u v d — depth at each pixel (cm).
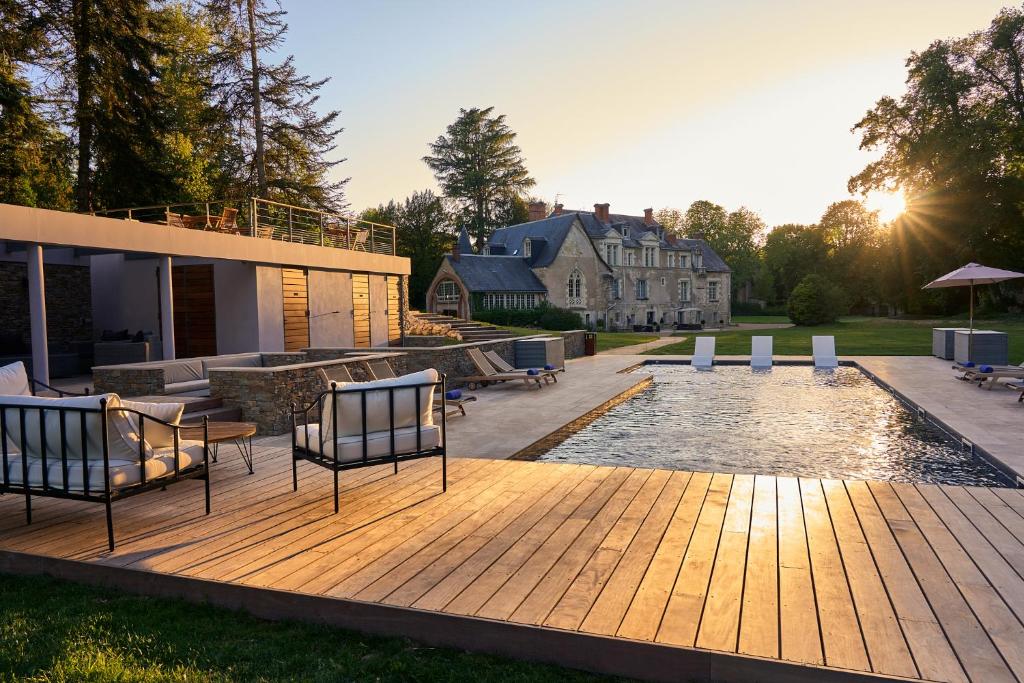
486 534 445
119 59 2281
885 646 286
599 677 293
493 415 1082
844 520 467
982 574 367
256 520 485
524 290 4766
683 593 343
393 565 390
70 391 1082
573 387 1467
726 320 6350
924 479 736
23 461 460
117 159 2394
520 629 309
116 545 434
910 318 4669
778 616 316
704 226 8119
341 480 602
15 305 1633
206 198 3027
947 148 3712
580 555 402
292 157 3203
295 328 1791
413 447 537
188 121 3159
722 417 1161
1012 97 3688
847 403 1316
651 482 582
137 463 449
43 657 309
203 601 372
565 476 609
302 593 350
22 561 419
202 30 3222
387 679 290
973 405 1145
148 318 1703
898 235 4297
